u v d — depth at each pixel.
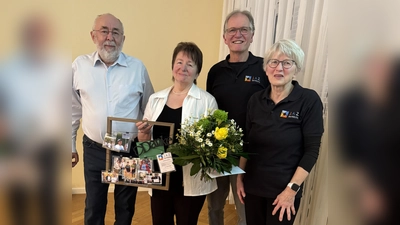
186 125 1.34
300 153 1.25
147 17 2.85
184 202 1.46
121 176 1.41
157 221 1.51
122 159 1.40
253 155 1.34
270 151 1.27
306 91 1.25
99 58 1.67
